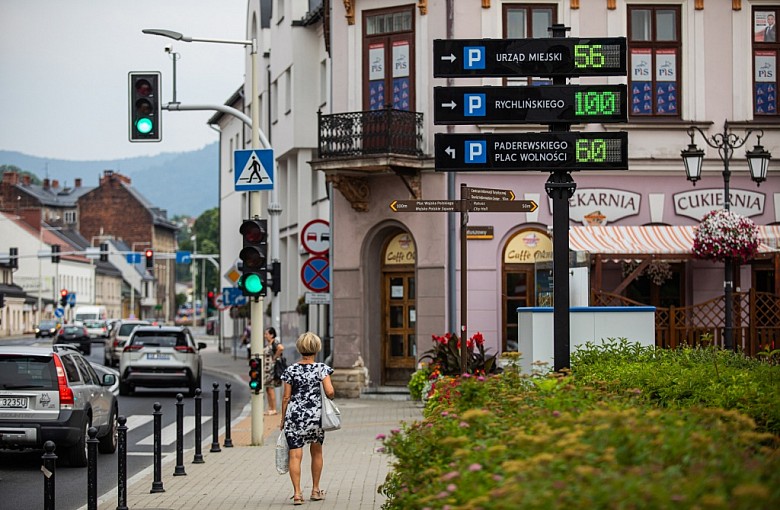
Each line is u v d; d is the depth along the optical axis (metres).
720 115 28.42
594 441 6.41
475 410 8.35
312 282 25.97
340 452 19.12
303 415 13.80
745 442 6.94
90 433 12.46
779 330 25.02
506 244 28.55
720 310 27.58
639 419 7.11
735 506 4.93
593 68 13.38
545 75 13.36
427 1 28.56
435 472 7.84
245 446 20.81
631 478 5.36
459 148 13.33
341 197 30.12
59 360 17.56
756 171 23.09
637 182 28.33
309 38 41.34
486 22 28.33
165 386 35.50
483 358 23.50
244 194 53.47
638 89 28.33
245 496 14.61
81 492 15.36
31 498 14.84
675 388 11.34
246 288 20.45
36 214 133.12
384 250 30.12
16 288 122.12
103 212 158.25
